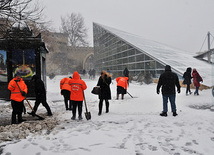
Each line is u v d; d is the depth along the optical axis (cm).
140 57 1931
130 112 578
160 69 1630
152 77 1728
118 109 635
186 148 284
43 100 541
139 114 545
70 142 316
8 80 843
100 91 546
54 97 977
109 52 2839
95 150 279
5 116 554
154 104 707
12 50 839
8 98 842
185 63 1808
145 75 1711
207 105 668
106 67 2991
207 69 1775
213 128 381
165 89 496
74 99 489
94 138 335
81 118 499
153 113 553
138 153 267
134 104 723
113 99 879
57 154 266
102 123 448
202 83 1210
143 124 427
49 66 4000
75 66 4666
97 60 3553
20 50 845
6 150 282
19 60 848
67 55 4438
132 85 1653
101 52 3266
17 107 462
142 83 1697
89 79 2822
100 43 3319
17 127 400
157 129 385
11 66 844
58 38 4119
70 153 269
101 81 551
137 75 1928
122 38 2323
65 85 643
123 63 2331
